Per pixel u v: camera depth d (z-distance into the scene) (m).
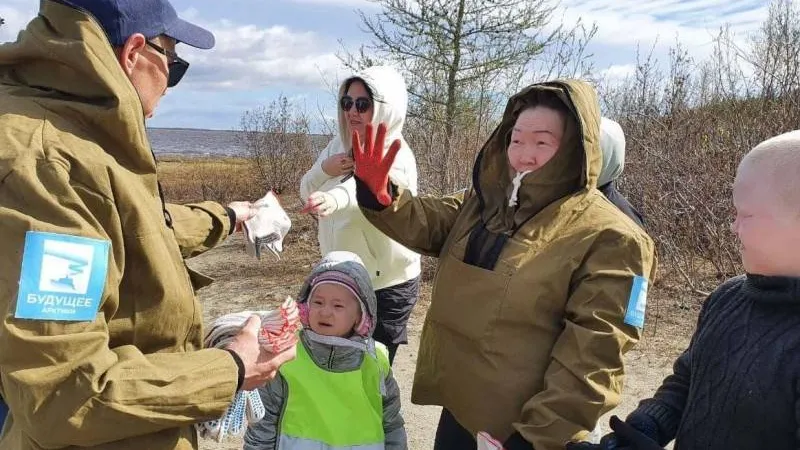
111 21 1.62
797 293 1.44
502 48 9.85
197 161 23.41
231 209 2.63
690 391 1.68
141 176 1.63
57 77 1.57
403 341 3.42
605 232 1.95
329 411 2.37
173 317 1.63
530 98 2.13
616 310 1.88
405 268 3.27
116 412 1.40
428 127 9.38
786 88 7.49
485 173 2.26
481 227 2.19
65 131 1.50
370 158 2.33
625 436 1.70
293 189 16.14
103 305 1.48
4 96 1.54
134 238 1.54
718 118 7.88
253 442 2.40
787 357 1.44
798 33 8.27
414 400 2.35
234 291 7.74
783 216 1.45
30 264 1.34
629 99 9.23
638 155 8.12
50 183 1.41
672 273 7.17
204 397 1.54
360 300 2.46
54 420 1.38
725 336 1.58
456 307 2.13
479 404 2.07
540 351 2.00
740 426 1.50
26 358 1.35
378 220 2.40
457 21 9.75
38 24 1.57
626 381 4.71
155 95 1.77
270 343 1.76
